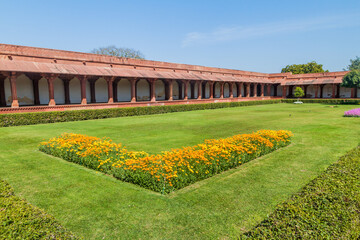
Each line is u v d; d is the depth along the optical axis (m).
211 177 5.47
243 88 40.94
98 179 5.31
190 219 3.73
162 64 26.20
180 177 4.80
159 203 4.23
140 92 26.69
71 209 4.04
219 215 3.85
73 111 15.20
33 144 8.55
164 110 20.94
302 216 2.67
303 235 2.34
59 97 20.30
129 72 21.86
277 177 5.45
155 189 4.71
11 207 3.11
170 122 14.41
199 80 28.03
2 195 3.53
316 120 15.01
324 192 3.22
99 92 22.95
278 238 2.33
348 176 3.83
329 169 4.24
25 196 4.51
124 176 5.21
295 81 38.62
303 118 16.20
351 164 4.48
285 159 6.78
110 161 5.77
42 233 2.59
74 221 3.69
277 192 4.68
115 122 14.48
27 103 18.41
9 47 15.95
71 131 11.20
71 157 6.55
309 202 2.99
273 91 42.47
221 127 12.44
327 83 34.75
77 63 19.55
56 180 5.26
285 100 37.00
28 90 18.44
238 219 3.73
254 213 3.91
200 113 20.52
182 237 3.30
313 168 6.03
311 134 10.33
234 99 32.41
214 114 19.55
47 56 17.77
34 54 17.09
